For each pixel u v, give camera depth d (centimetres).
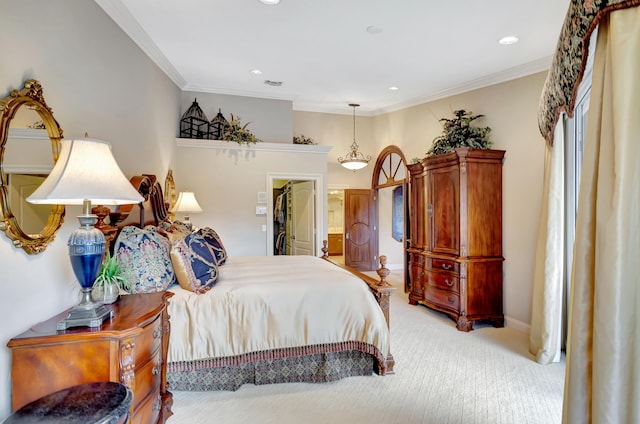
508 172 436
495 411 246
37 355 165
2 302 169
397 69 452
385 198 812
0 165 166
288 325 273
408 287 604
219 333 262
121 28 324
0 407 167
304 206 630
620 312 133
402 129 650
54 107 224
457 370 309
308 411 246
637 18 133
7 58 180
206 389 271
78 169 175
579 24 167
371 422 233
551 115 296
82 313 173
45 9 214
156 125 424
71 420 129
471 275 423
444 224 456
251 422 233
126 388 154
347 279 301
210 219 544
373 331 288
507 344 371
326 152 595
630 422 132
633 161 132
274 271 339
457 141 452
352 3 302
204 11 317
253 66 450
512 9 309
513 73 433
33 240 187
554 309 321
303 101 630
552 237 321
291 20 332
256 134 585
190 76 493
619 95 135
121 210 298
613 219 135
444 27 342
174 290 273
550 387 279
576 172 330
